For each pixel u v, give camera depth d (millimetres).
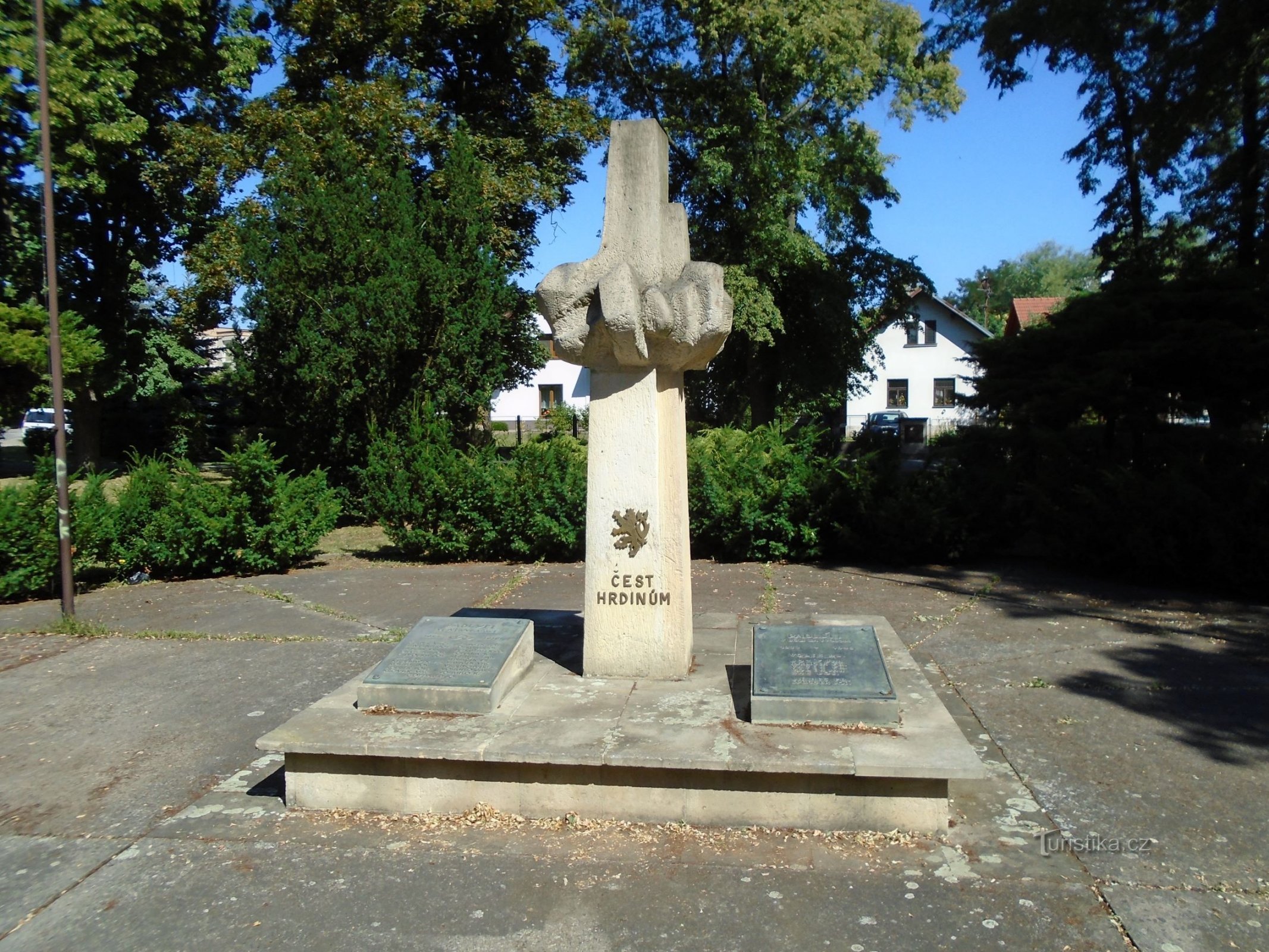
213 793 4746
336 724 4547
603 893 3725
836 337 28984
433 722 4551
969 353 13664
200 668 6953
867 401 47375
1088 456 11250
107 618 8672
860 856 3939
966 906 3590
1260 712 5660
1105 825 4219
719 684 5082
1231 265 14609
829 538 10828
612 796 4234
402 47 20922
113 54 19656
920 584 9438
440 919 3586
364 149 18938
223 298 19719
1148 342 11133
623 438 5129
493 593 9430
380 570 11031
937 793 4066
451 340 15219
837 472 10953
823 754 4105
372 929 3537
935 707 4703
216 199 21078
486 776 4316
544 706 4738
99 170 20375
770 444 11969
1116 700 5906
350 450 15117
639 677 5180
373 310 14492
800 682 4531
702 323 4832
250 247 15070
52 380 8195
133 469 11578
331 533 14406
